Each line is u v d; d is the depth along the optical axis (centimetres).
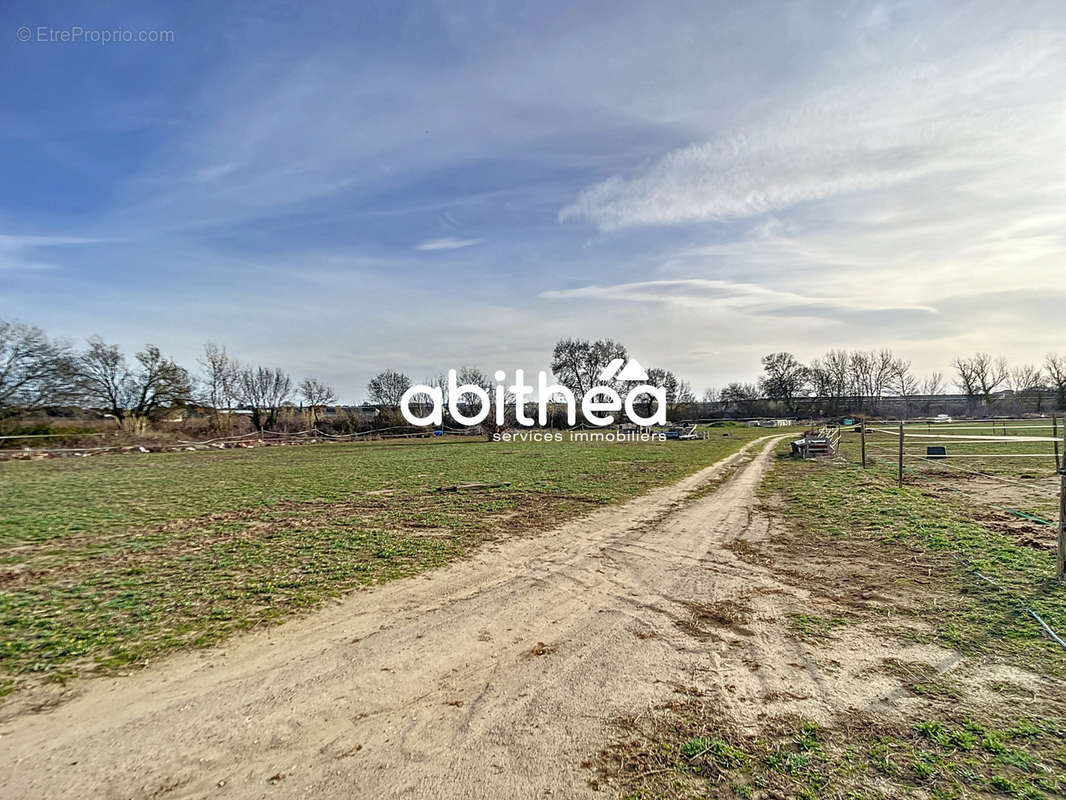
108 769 318
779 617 545
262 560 783
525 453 2889
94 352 4459
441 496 1370
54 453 3172
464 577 702
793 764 311
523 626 537
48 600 618
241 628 536
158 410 4750
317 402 6519
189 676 436
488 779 304
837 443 2748
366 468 2141
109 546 875
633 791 292
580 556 801
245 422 5466
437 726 359
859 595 604
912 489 1335
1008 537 825
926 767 306
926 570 680
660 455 2667
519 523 1038
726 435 4838
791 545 845
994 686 394
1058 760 309
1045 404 6556
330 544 876
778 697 388
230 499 1360
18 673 442
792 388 8450
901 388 8294
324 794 293
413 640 504
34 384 3900
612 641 496
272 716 375
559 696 396
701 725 354
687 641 492
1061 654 441
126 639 510
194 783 305
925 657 444
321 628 536
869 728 346
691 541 889
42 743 346
